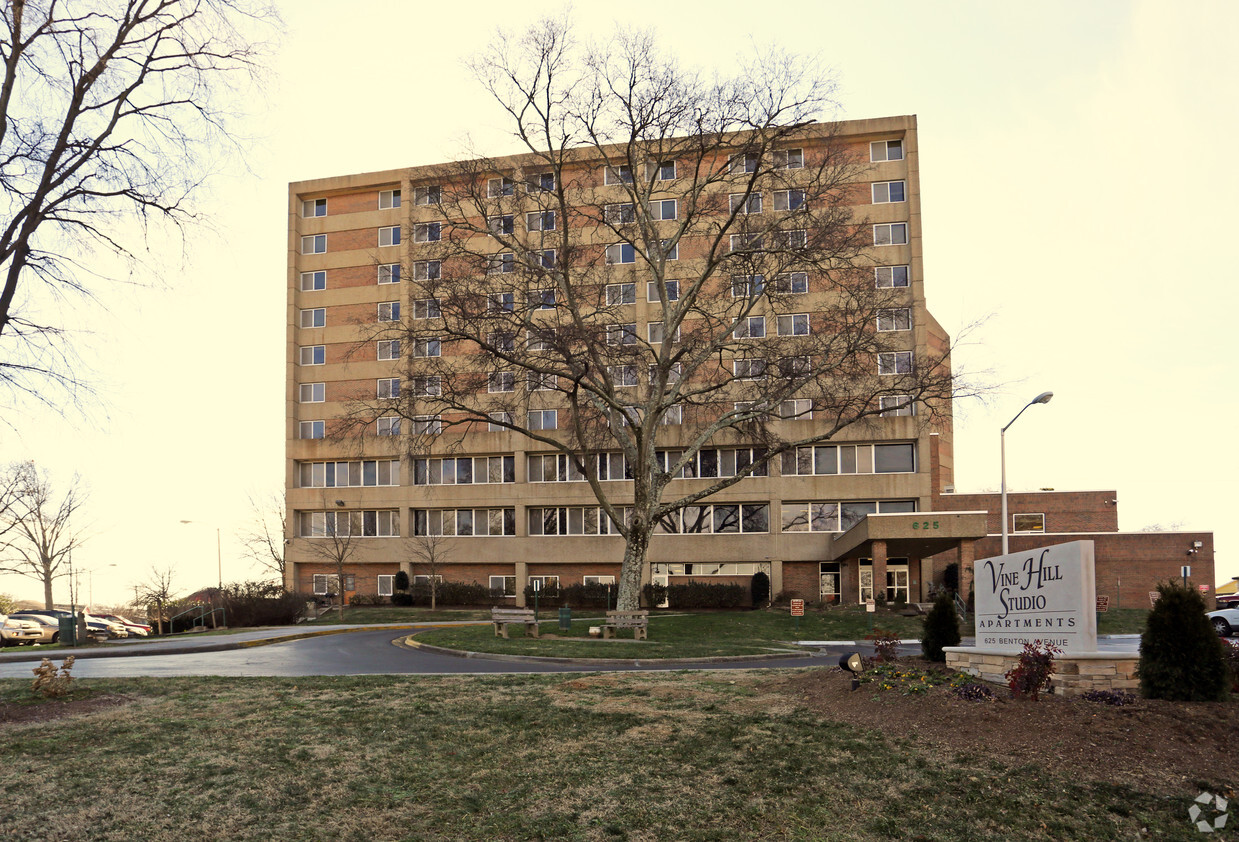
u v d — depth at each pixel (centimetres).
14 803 837
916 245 4809
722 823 777
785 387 2758
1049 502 5344
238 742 1032
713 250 2728
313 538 5659
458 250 2852
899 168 4947
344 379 5709
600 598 5106
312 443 5653
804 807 800
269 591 5062
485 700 1230
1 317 1291
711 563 5109
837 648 2728
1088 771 815
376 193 5834
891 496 4856
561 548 5303
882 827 756
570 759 950
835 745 939
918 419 4803
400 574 5447
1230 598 3947
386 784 894
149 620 5184
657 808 812
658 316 4950
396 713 1161
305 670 1814
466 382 2683
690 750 959
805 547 4969
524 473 5359
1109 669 1045
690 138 2686
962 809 776
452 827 790
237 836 774
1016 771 828
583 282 3098
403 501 5525
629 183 4809
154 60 1428
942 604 1401
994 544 4912
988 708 970
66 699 1270
